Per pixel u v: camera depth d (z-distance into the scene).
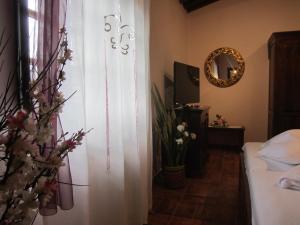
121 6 2.08
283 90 4.27
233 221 2.42
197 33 5.43
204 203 2.81
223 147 5.17
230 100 5.35
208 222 2.41
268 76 5.09
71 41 1.44
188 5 5.10
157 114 3.34
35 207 0.70
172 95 4.22
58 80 1.03
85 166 1.53
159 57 3.70
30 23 1.21
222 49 5.30
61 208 1.29
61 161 0.78
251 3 5.12
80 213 1.53
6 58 1.17
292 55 4.20
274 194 1.41
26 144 0.66
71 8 1.44
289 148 1.99
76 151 1.48
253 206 1.41
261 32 5.10
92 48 1.75
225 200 2.88
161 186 3.29
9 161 0.67
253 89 5.21
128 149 2.21
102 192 1.87
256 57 5.16
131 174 2.26
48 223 1.34
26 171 0.70
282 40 4.23
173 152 3.25
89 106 1.75
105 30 1.86
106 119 1.86
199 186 3.30
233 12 5.22
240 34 5.21
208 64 5.40
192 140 3.60
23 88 1.06
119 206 1.98
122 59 2.12
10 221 0.68
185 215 2.55
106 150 1.87
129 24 2.15
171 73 4.28
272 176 1.72
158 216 2.54
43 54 1.18
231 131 4.98
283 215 1.18
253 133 5.28
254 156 2.23
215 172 3.87
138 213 2.30
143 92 2.40
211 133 5.13
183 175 3.25
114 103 1.92
